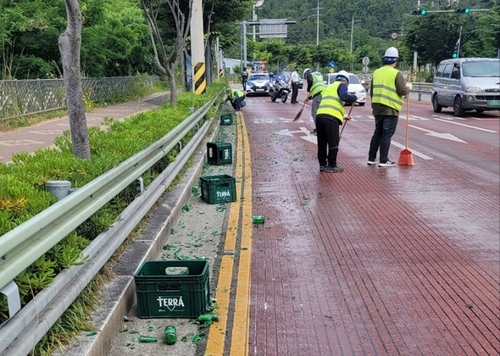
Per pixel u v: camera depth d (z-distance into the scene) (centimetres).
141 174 543
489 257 529
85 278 332
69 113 519
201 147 1061
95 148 573
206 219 639
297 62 7938
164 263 411
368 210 698
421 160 1061
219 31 2592
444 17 4581
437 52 4628
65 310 308
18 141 1162
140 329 368
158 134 695
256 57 8075
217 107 1798
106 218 407
